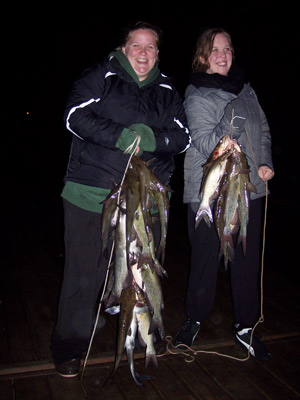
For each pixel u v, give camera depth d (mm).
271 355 2664
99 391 2266
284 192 9109
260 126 2584
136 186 2051
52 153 18047
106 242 2150
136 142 2086
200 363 2555
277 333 2936
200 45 2564
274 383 2377
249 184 2209
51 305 3344
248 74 11680
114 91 2186
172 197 8875
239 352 2691
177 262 4449
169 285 3807
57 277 3965
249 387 2336
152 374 2428
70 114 2135
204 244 2596
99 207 2270
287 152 11031
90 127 2088
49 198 8484
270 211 7766
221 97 2508
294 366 2551
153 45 2191
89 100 2158
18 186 10141
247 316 2660
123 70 2197
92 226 2293
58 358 2365
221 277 3973
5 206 7555
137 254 2094
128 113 2207
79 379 2363
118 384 2330
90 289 2344
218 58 2512
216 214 2268
